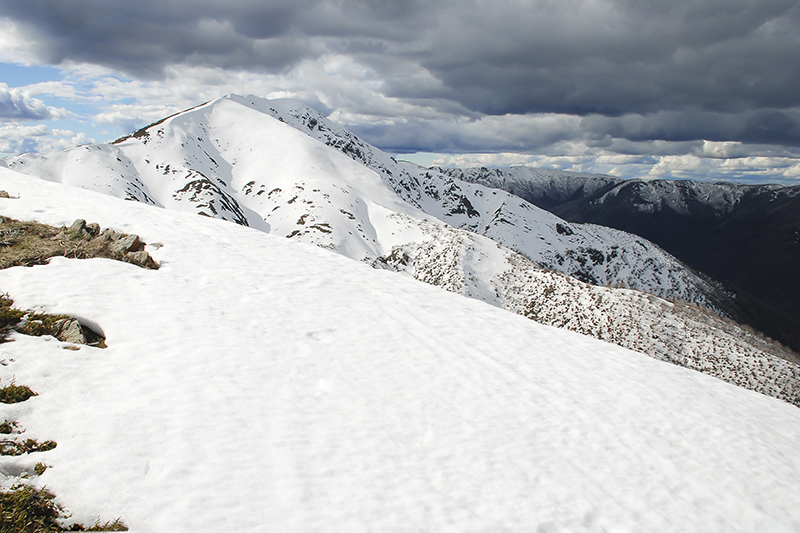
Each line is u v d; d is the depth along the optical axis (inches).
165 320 394.3
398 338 489.7
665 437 406.9
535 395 431.8
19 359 287.6
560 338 621.9
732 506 330.3
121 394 285.7
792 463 412.2
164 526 203.2
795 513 338.6
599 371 527.8
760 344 2016.5
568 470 327.9
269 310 476.1
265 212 5477.4
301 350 410.3
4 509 191.0
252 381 338.6
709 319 2148.1
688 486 342.6
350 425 317.1
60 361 299.7
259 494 234.2
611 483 324.8
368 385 379.2
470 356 487.5
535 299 2652.6
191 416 280.2
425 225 4872.0
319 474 261.0
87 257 471.5
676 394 510.0
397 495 261.0
